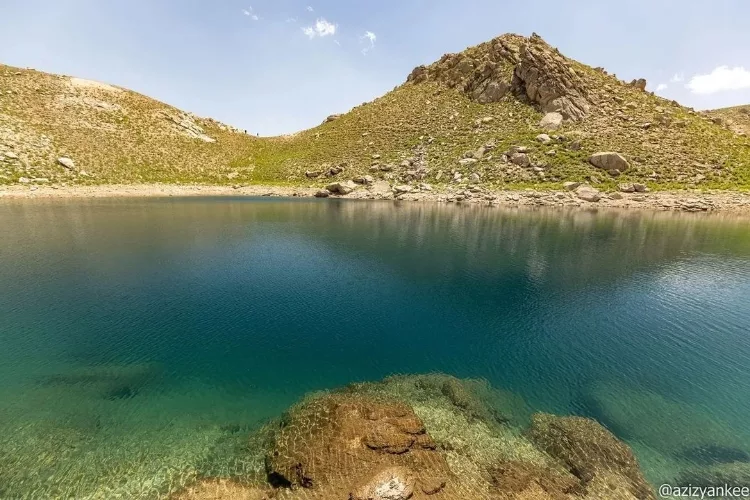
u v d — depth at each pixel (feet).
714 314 60.18
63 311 57.16
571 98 240.73
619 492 27.58
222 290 66.95
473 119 260.42
